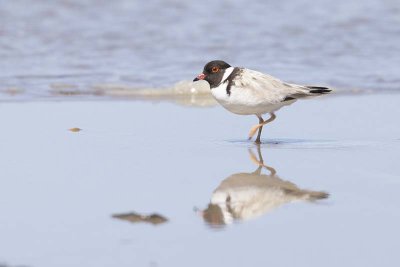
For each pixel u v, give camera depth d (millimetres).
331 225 9562
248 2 30312
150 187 11258
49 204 10359
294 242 8992
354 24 27094
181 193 10977
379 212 10078
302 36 25547
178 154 13336
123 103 18031
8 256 8492
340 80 20422
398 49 23938
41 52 23234
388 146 13977
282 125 15867
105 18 27688
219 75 13602
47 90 19156
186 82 19875
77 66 21766
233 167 12484
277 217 9891
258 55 23172
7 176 11742
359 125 15820
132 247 8781
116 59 22656
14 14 27656
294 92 13312
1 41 24297
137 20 27531
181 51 23656
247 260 8453
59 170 12148
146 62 22344
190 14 28500
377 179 11742
